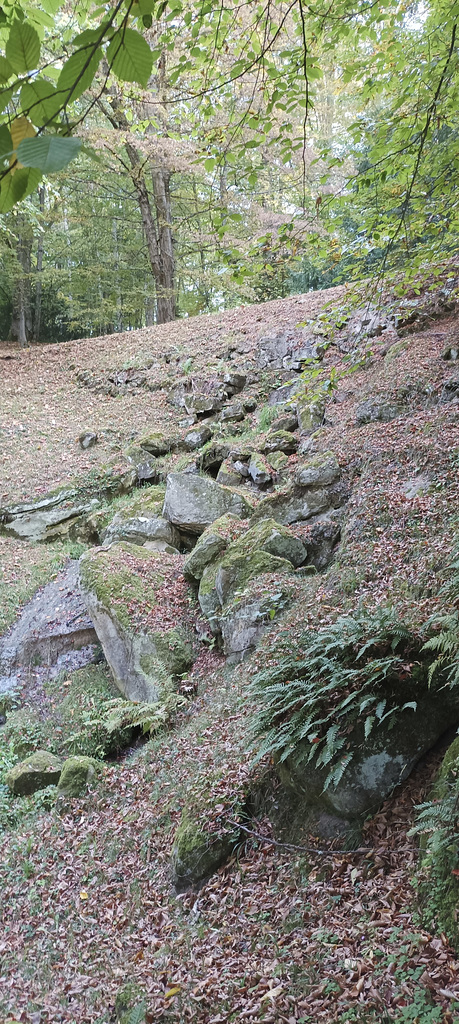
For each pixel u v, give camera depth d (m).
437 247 5.61
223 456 12.68
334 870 4.36
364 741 4.59
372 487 8.34
